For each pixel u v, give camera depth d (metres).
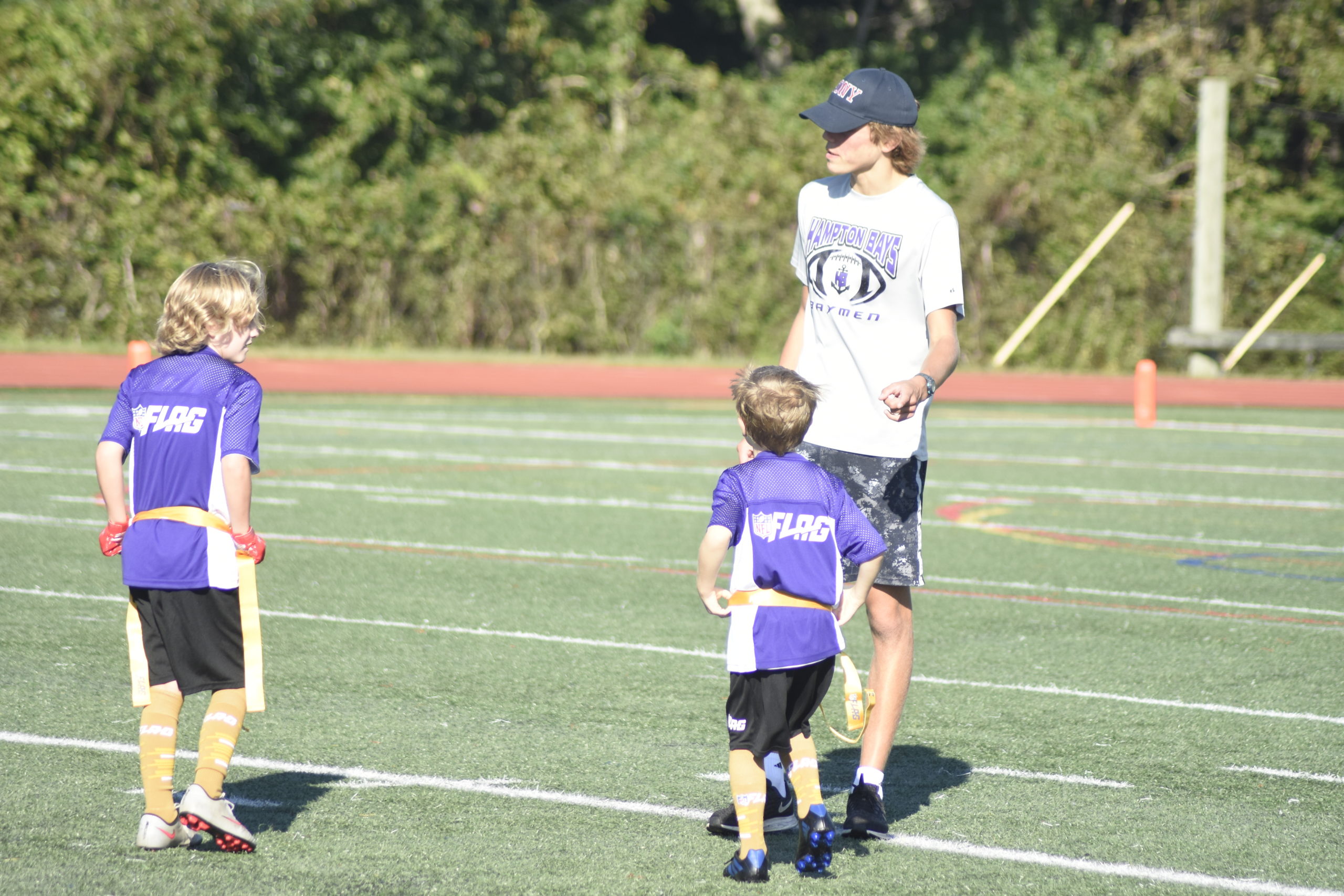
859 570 17.48
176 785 19.78
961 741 22.69
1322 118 154.75
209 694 24.50
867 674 27.53
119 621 29.06
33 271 104.44
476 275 120.56
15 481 48.06
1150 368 81.75
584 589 33.81
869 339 19.53
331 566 35.75
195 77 117.12
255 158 127.19
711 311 125.94
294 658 26.83
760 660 16.50
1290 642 29.86
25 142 106.00
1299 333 125.12
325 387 90.25
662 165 135.75
